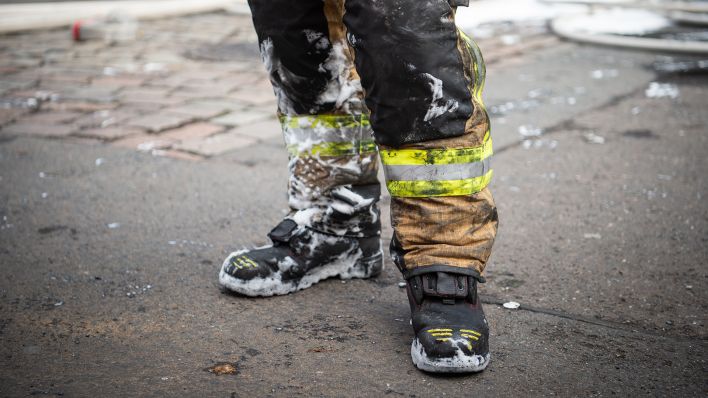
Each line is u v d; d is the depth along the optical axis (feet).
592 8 36.86
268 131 16.75
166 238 11.32
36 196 12.96
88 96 19.31
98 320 8.86
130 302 9.30
